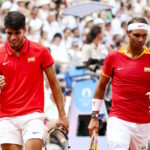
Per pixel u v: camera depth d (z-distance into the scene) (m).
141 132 9.04
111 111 9.14
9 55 8.62
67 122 8.98
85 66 13.46
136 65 8.90
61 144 10.61
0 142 8.68
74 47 20.72
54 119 14.70
